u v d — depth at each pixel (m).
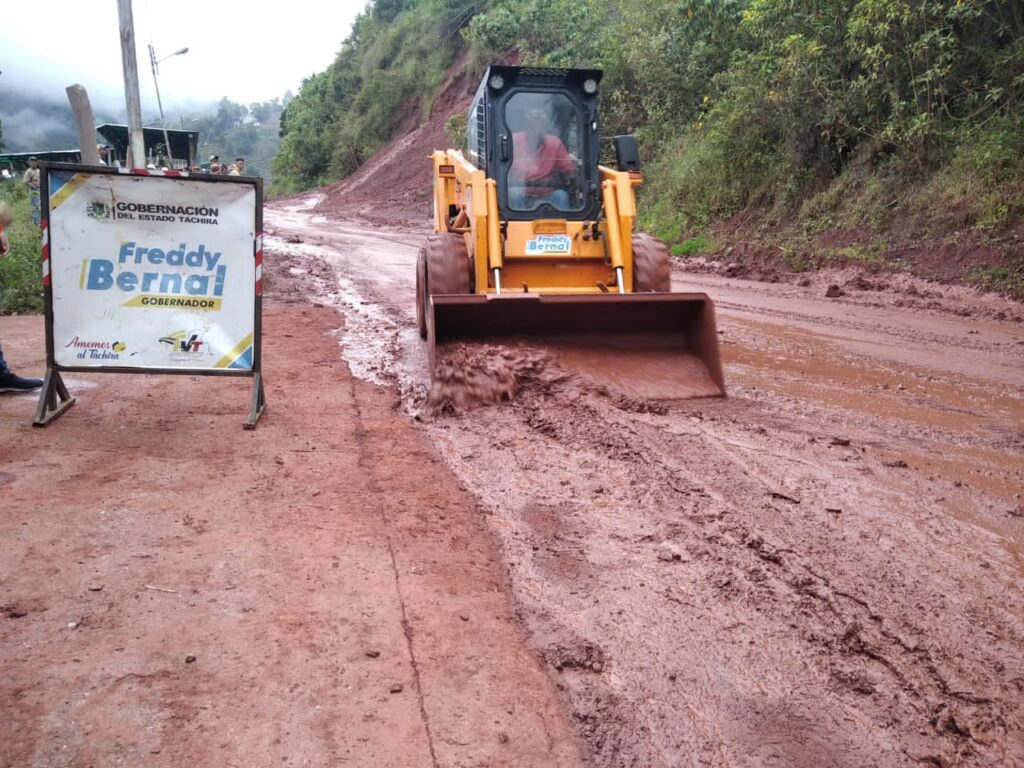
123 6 11.89
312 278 15.26
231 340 5.82
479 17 37.50
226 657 2.96
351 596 3.45
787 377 7.59
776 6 16.77
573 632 3.34
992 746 2.74
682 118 23.62
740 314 11.23
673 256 18.86
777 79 17.02
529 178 7.88
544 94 7.92
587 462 5.29
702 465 5.19
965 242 13.08
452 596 3.53
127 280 5.72
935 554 4.02
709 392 6.84
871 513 4.48
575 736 2.76
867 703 2.95
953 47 13.99
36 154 34.75
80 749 2.47
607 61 25.11
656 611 3.52
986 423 6.16
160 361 5.78
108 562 3.62
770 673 3.11
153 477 4.70
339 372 7.66
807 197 17.55
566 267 7.84
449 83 43.62
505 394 6.55
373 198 40.72
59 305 5.68
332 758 2.50
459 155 9.02
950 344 9.05
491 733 2.69
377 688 2.85
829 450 5.49
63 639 3.03
